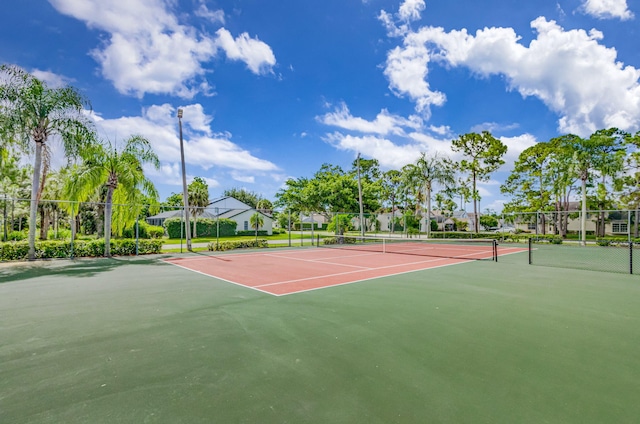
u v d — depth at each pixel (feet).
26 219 100.48
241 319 16.14
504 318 16.38
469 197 109.91
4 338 13.34
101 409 8.07
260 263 40.24
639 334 14.05
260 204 207.00
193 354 11.70
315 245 72.33
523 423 7.47
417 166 93.56
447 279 28.30
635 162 84.17
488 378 9.86
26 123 39.04
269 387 9.24
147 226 107.24
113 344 12.70
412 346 12.51
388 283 26.37
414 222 123.54
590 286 25.12
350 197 93.30
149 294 22.03
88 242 45.93
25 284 25.73
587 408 8.18
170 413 7.88
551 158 91.66
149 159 50.26
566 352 12.00
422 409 8.07
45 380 9.68
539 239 80.23
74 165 45.85
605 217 95.61
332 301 20.08
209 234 117.08
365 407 8.16
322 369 10.44
